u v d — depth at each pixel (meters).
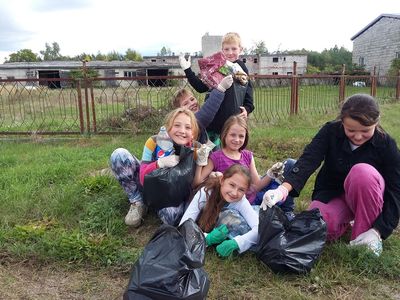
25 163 5.65
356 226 2.96
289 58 44.12
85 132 7.84
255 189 3.47
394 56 35.16
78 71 23.94
